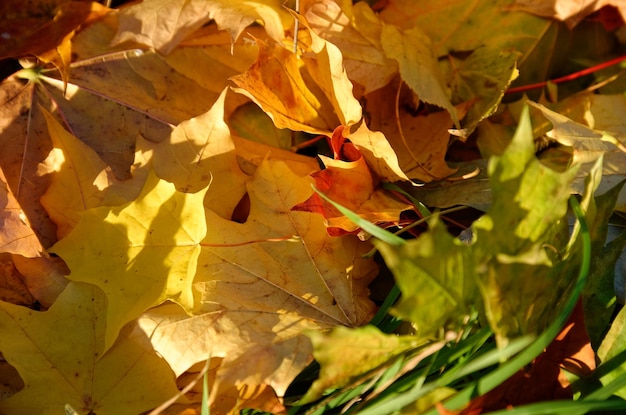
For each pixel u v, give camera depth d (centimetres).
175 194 58
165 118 65
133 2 67
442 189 64
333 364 52
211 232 59
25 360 57
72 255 58
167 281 57
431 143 66
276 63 63
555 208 52
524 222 52
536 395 56
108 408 57
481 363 52
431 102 64
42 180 63
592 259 58
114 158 64
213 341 56
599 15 70
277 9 65
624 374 52
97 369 58
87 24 66
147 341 57
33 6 64
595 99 66
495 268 52
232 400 57
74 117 64
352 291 59
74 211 61
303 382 59
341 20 65
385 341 52
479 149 67
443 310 52
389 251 48
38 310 61
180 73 66
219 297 58
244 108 67
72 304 59
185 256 58
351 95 60
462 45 69
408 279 49
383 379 55
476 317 55
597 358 57
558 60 70
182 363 56
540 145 66
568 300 54
